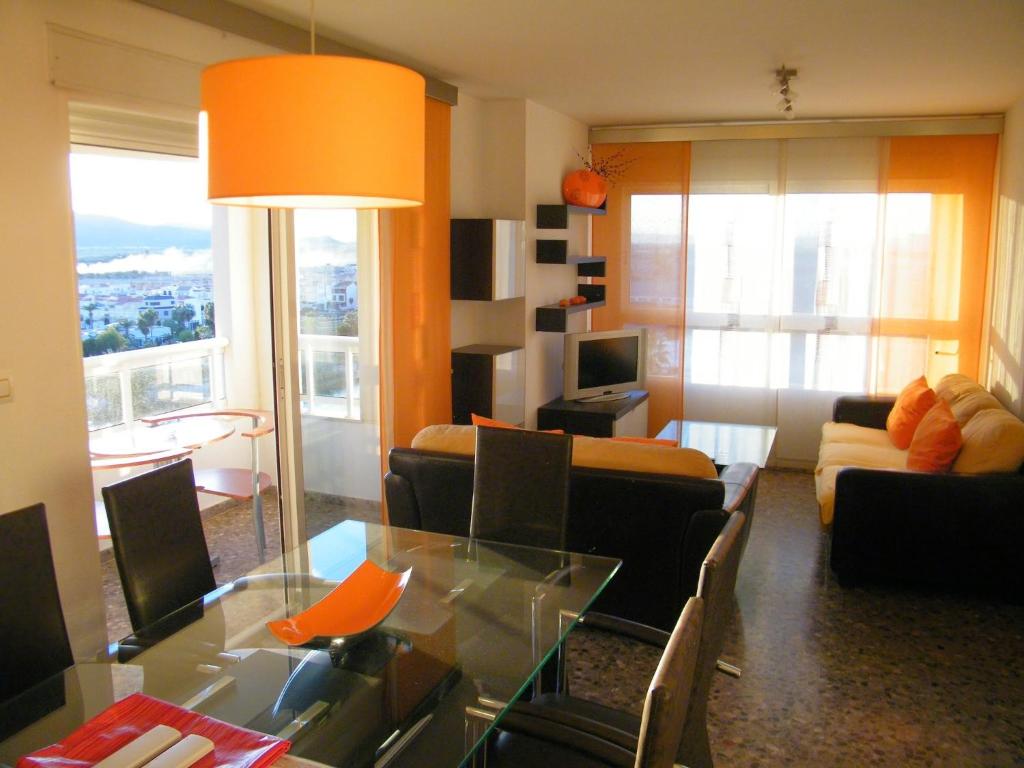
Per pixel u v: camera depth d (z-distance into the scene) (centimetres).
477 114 533
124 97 292
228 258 540
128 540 225
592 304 619
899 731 275
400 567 256
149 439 400
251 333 562
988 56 406
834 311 615
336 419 436
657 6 326
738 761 258
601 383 604
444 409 495
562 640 212
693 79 468
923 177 582
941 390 521
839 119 592
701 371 656
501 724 178
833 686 305
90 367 452
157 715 162
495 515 284
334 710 178
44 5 263
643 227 649
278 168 161
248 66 160
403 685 188
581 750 171
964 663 323
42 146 266
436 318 479
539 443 279
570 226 629
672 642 133
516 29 364
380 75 165
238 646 205
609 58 416
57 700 180
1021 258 473
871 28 356
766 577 413
